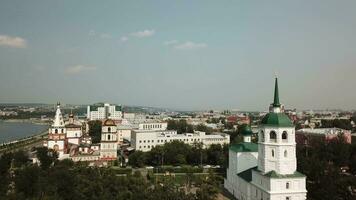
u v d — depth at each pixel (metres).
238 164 169.25
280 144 134.75
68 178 152.25
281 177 132.38
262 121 142.12
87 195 146.00
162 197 145.00
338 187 155.38
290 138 136.00
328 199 148.12
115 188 153.62
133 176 196.00
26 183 147.12
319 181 157.25
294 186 133.50
